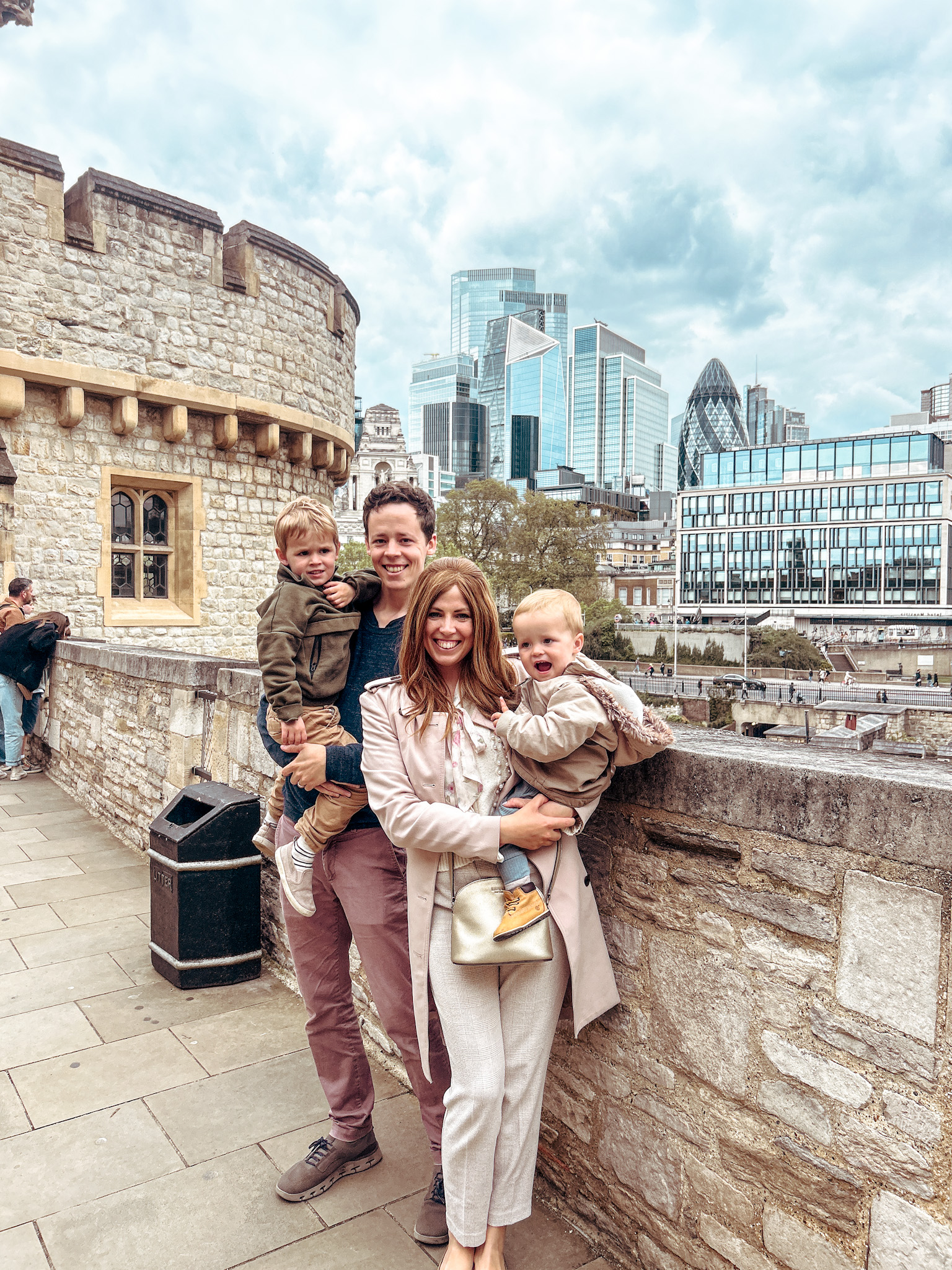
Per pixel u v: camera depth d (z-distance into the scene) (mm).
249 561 13000
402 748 1737
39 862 5117
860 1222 1412
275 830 2385
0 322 9930
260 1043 2926
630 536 134500
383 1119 2494
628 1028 1900
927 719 35750
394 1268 1869
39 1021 3082
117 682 5820
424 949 1708
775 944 1556
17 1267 1863
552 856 1694
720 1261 1667
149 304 11312
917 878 1317
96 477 11133
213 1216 2039
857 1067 1414
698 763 1699
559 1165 2123
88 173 10711
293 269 13359
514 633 1678
